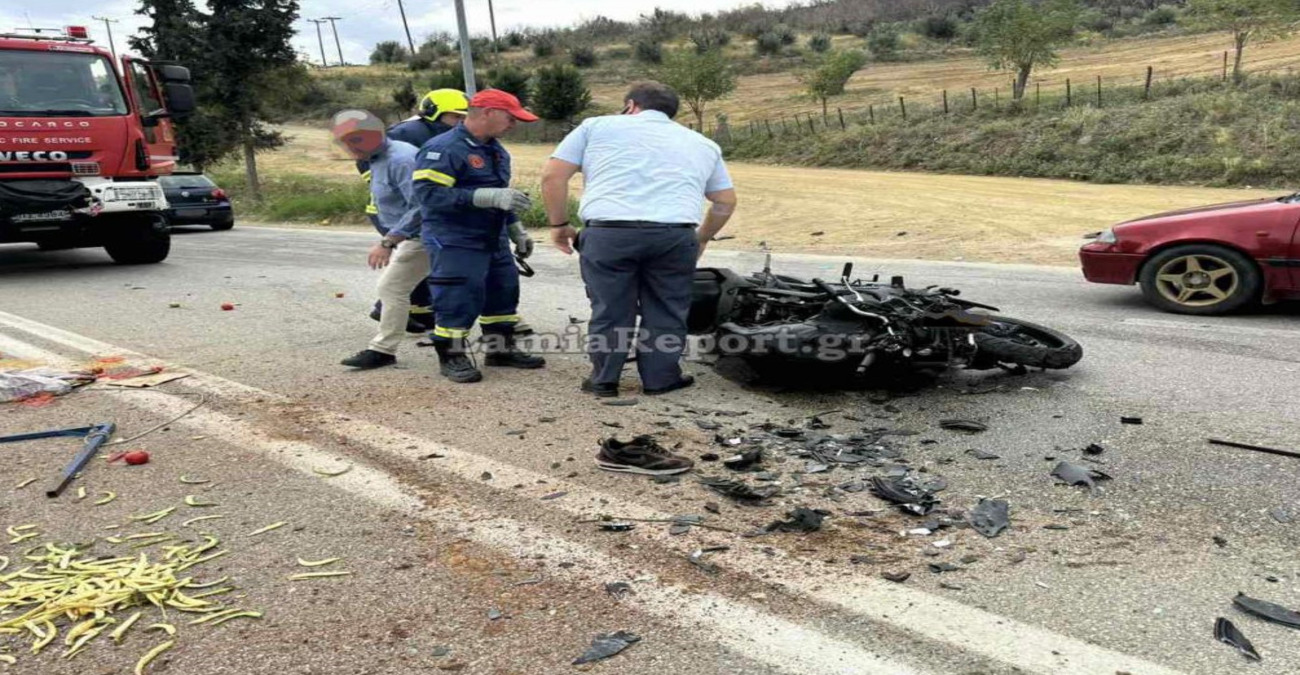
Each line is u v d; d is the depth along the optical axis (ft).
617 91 197.16
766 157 115.85
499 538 10.79
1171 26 169.27
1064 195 66.54
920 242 44.93
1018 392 16.92
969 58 176.55
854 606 9.19
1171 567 9.95
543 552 10.44
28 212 31.60
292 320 24.73
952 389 17.26
